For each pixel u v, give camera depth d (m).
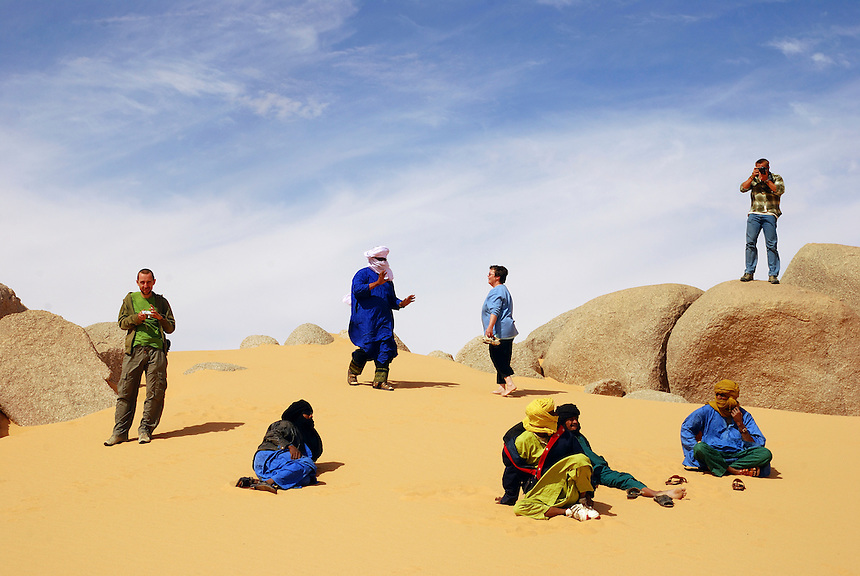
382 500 7.31
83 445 10.46
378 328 14.25
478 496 7.38
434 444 9.92
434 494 7.48
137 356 10.59
